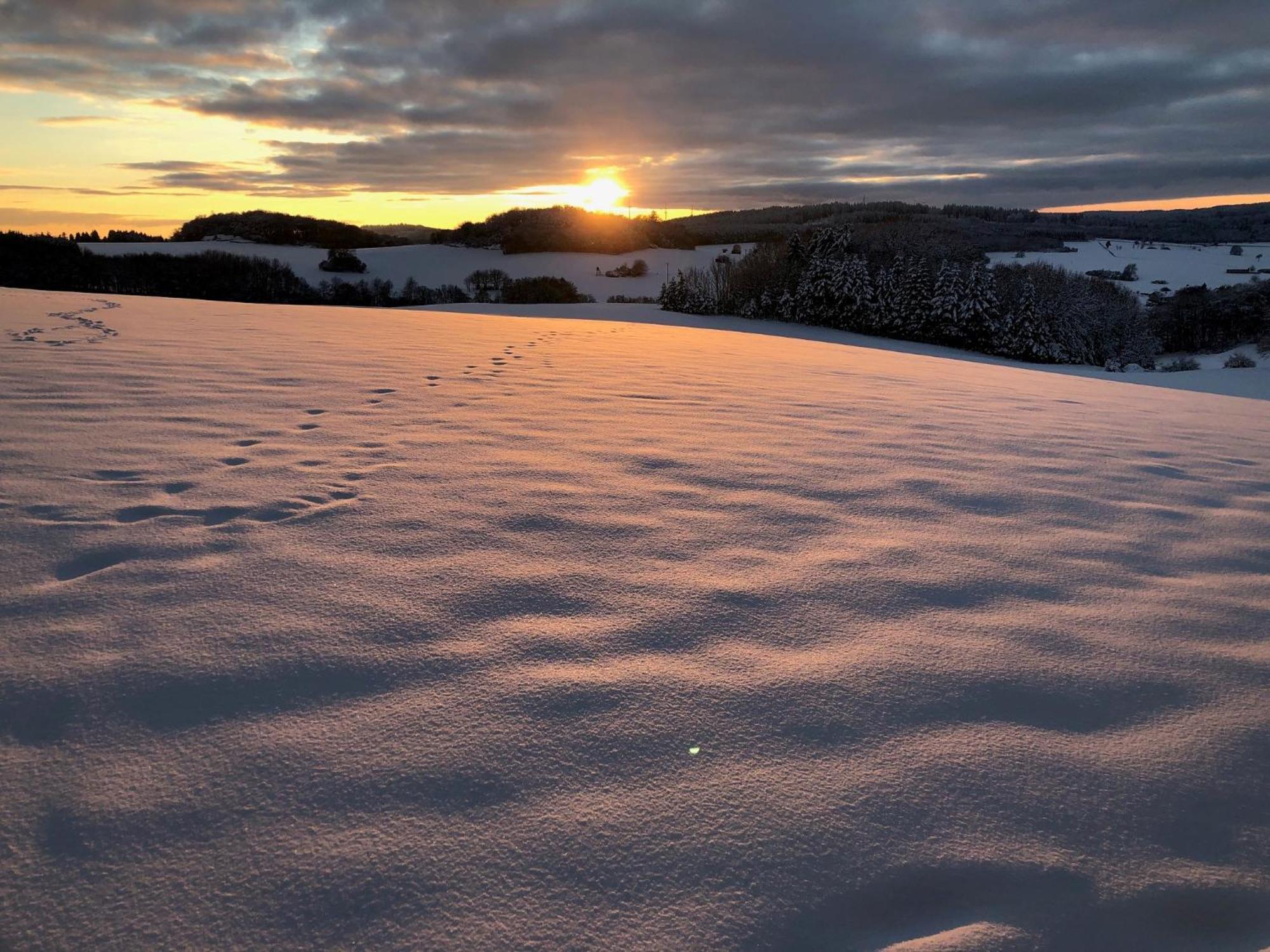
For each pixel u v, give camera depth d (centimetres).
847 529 273
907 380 810
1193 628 205
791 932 107
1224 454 443
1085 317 4362
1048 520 297
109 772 133
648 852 119
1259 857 125
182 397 470
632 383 636
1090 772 143
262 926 104
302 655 172
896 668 177
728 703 159
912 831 126
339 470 328
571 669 170
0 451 331
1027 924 110
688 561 237
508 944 103
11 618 186
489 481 318
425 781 132
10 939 101
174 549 233
